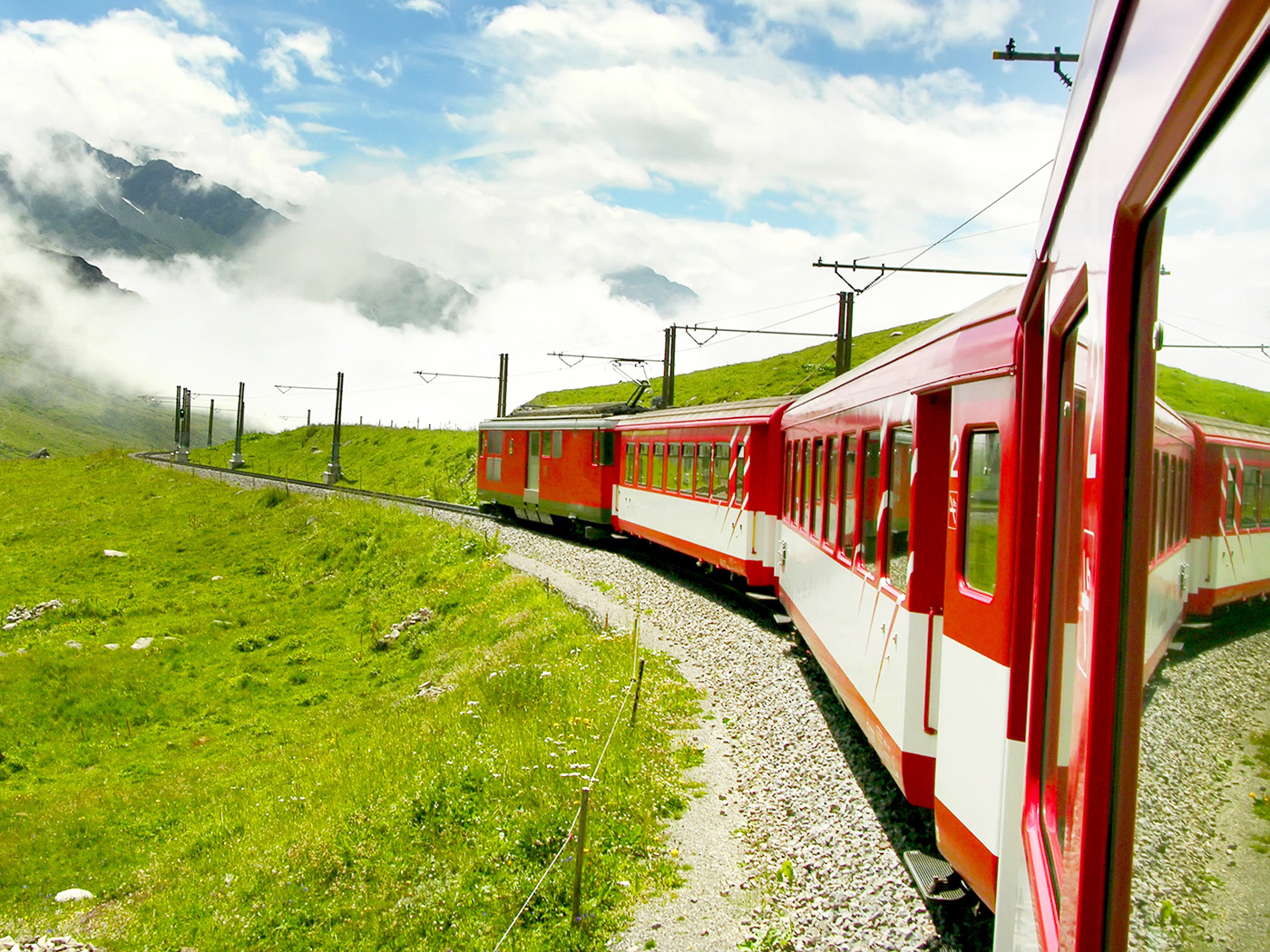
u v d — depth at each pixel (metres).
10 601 34.12
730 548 19.31
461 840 9.97
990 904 5.63
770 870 8.49
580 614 19.62
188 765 18.84
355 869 9.87
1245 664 2.23
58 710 22.52
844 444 10.87
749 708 13.12
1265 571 2.23
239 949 8.91
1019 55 10.87
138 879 12.41
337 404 67.38
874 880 8.02
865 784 10.07
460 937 8.20
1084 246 2.98
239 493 54.94
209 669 25.52
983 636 5.79
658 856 9.02
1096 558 2.56
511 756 11.62
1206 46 1.73
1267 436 1.82
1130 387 2.45
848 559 10.44
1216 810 2.25
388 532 36.22
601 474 29.56
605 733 11.97
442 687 18.36
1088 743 2.58
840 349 22.67
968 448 6.36
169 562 40.03
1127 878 2.48
